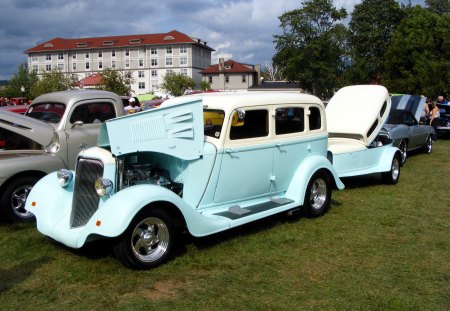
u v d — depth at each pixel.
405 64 40.97
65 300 4.05
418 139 13.16
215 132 5.48
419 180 9.81
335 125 9.46
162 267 4.74
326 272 4.69
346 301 4.04
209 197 5.44
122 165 4.96
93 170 4.98
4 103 19.66
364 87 9.95
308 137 6.56
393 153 9.27
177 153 5.06
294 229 6.13
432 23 41.31
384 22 49.97
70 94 7.90
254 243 5.54
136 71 97.94
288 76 54.44
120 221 4.35
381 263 4.95
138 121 4.84
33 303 4.00
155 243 4.78
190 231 4.86
